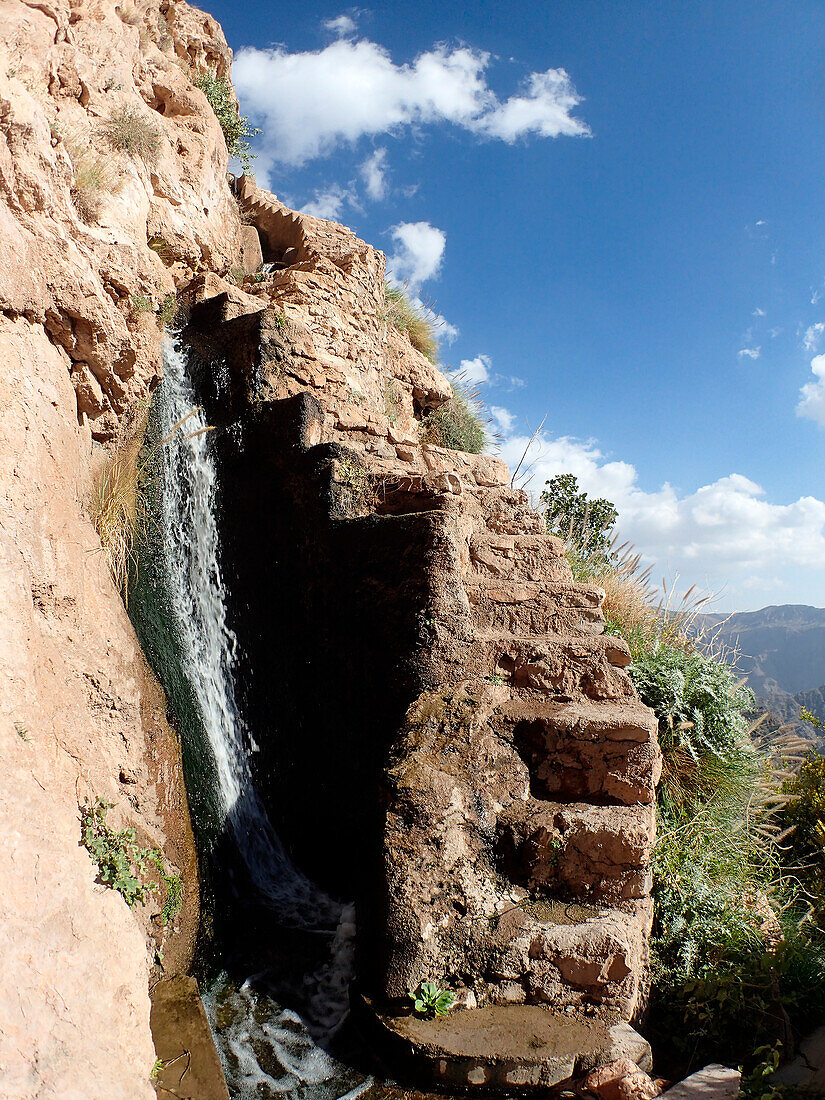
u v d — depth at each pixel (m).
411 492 4.73
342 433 5.91
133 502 4.27
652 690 4.97
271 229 8.80
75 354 3.88
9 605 2.80
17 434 3.10
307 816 4.59
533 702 4.21
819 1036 3.20
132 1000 2.56
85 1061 2.11
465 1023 3.12
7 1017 1.96
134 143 6.01
